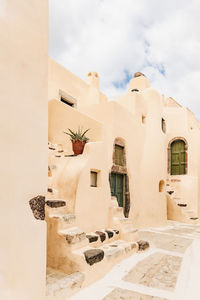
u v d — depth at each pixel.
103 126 8.15
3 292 1.77
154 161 10.50
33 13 2.28
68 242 3.71
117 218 5.59
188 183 13.41
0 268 1.78
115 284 3.62
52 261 3.82
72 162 5.01
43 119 2.31
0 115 1.90
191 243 6.69
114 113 8.28
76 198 4.47
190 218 11.84
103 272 3.93
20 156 2.04
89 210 4.84
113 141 8.12
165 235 7.95
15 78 2.04
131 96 10.07
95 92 11.35
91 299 3.11
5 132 1.93
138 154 9.87
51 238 3.90
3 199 1.86
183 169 13.99
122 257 4.68
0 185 1.85
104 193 5.46
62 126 6.93
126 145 8.96
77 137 5.46
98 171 5.41
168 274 4.05
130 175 8.98
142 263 4.61
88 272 3.54
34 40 2.27
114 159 8.33
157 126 11.07
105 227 5.46
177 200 13.19
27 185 2.08
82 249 3.82
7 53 1.99
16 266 1.91
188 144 13.90
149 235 7.85
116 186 8.48
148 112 10.98
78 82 10.55
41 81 2.33
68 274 3.59
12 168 1.96
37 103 2.26
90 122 7.62
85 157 4.98
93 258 3.67
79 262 3.54
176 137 14.39
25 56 2.16
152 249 5.79
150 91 11.26
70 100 9.85
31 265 2.04
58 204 4.21
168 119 14.83
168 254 5.34
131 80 14.73
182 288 3.49
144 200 9.73
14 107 2.02
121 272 4.10
